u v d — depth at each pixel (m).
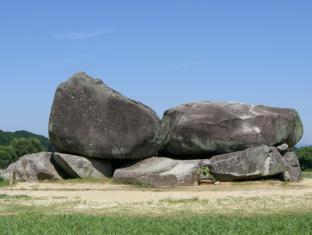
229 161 28.34
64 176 30.08
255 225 15.60
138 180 27.67
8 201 22.52
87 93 29.33
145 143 29.38
